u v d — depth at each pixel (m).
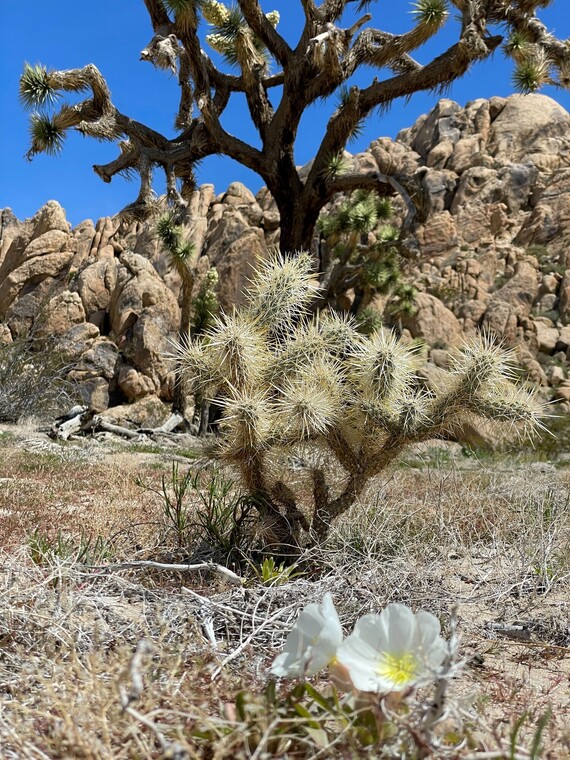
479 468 7.25
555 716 1.80
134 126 15.55
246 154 15.91
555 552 3.59
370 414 3.31
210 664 1.80
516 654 2.49
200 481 6.37
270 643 2.18
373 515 3.69
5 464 8.81
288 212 16.59
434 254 32.94
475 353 3.29
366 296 21.41
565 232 32.19
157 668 1.63
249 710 1.22
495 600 2.95
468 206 33.78
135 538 3.96
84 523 4.44
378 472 3.50
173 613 2.30
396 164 37.81
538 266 31.16
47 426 17.02
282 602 2.58
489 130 37.47
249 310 3.73
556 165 35.12
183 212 17.31
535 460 12.38
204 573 3.23
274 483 3.52
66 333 25.34
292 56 15.34
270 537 3.44
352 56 15.29
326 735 1.24
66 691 1.46
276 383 3.53
